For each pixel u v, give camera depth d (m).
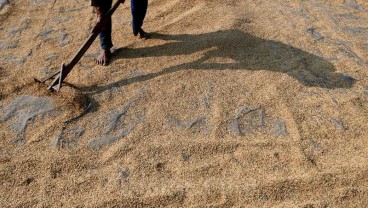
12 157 3.08
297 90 3.81
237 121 3.46
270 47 4.42
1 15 5.12
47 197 2.79
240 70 4.06
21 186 2.87
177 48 4.40
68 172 2.98
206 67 4.09
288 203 2.76
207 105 3.63
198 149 3.17
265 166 3.04
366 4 5.54
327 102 3.66
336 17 5.16
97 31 3.76
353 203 2.76
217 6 5.17
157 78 3.94
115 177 2.95
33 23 5.01
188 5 5.25
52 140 3.25
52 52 4.41
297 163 3.06
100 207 2.73
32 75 4.02
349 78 3.98
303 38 4.62
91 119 3.46
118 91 3.79
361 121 3.46
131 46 4.47
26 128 3.37
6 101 3.66
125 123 3.42
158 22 4.98
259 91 3.79
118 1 3.88
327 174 2.95
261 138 3.29
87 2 5.55
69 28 4.90
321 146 3.22
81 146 3.20
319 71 4.08
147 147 3.18
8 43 4.57
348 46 4.52
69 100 3.63
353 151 3.18
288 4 5.44
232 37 4.54
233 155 3.13
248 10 5.16
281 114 3.54
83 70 4.08
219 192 2.83
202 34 4.63
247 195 2.81
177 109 3.58
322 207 2.73
